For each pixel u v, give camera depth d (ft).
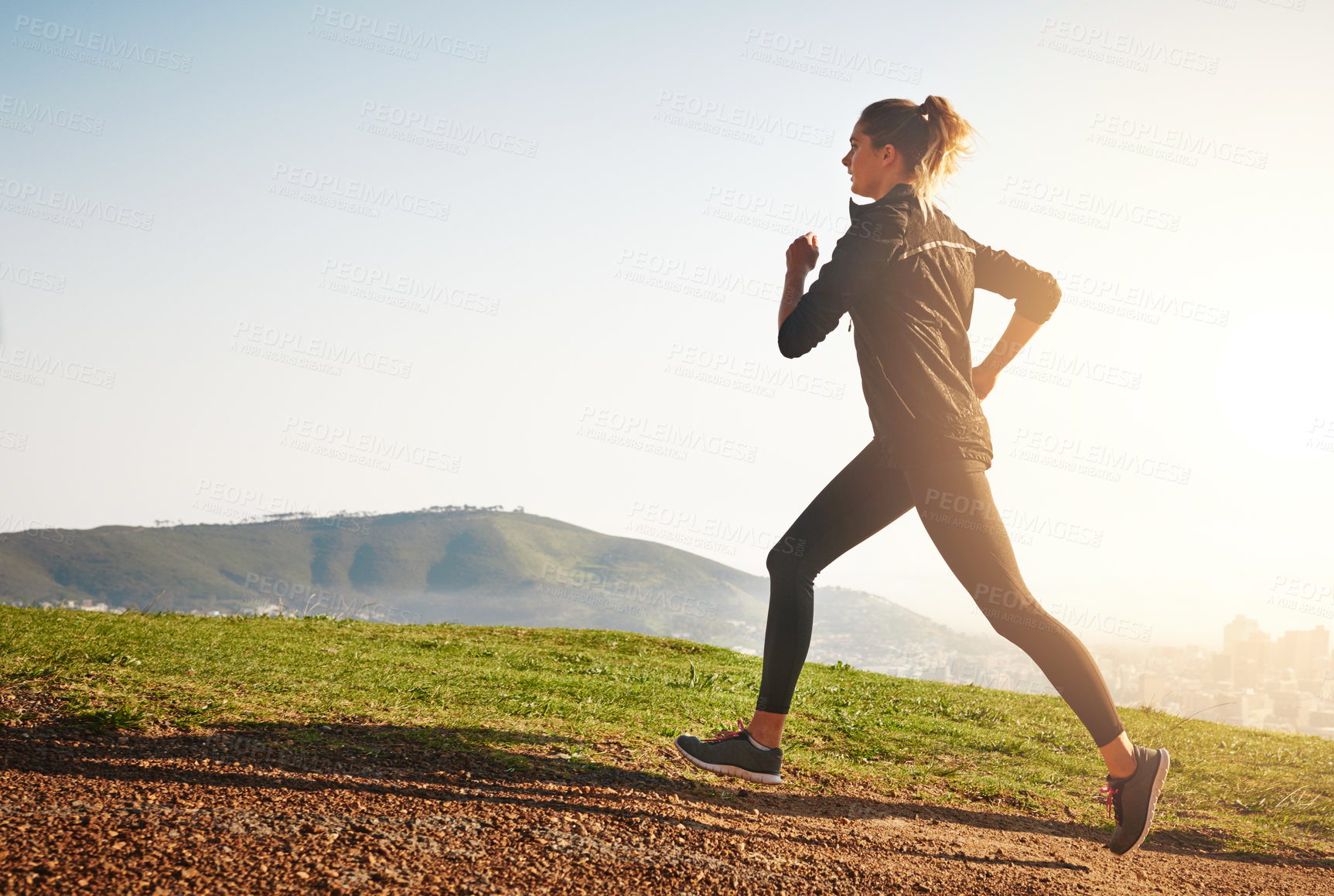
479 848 7.45
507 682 19.80
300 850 6.82
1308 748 21.33
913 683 29.07
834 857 8.77
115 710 11.41
